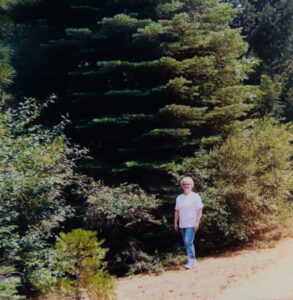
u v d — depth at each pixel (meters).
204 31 10.73
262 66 16.22
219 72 11.02
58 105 11.25
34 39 11.41
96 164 9.95
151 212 9.67
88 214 9.04
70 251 6.41
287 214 10.68
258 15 16.97
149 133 9.58
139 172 10.14
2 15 12.32
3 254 6.20
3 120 7.52
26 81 11.68
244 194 9.76
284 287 6.57
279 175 10.33
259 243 9.99
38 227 7.13
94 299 6.41
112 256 9.46
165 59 9.60
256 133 10.96
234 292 6.54
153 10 10.84
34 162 7.04
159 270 8.60
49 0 11.45
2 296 5.06
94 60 11.09
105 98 10.47
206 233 9.93
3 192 6.42
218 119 10.74
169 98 10.38
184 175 9.77
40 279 6.28
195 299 6.39
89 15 11.48
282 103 15.36
